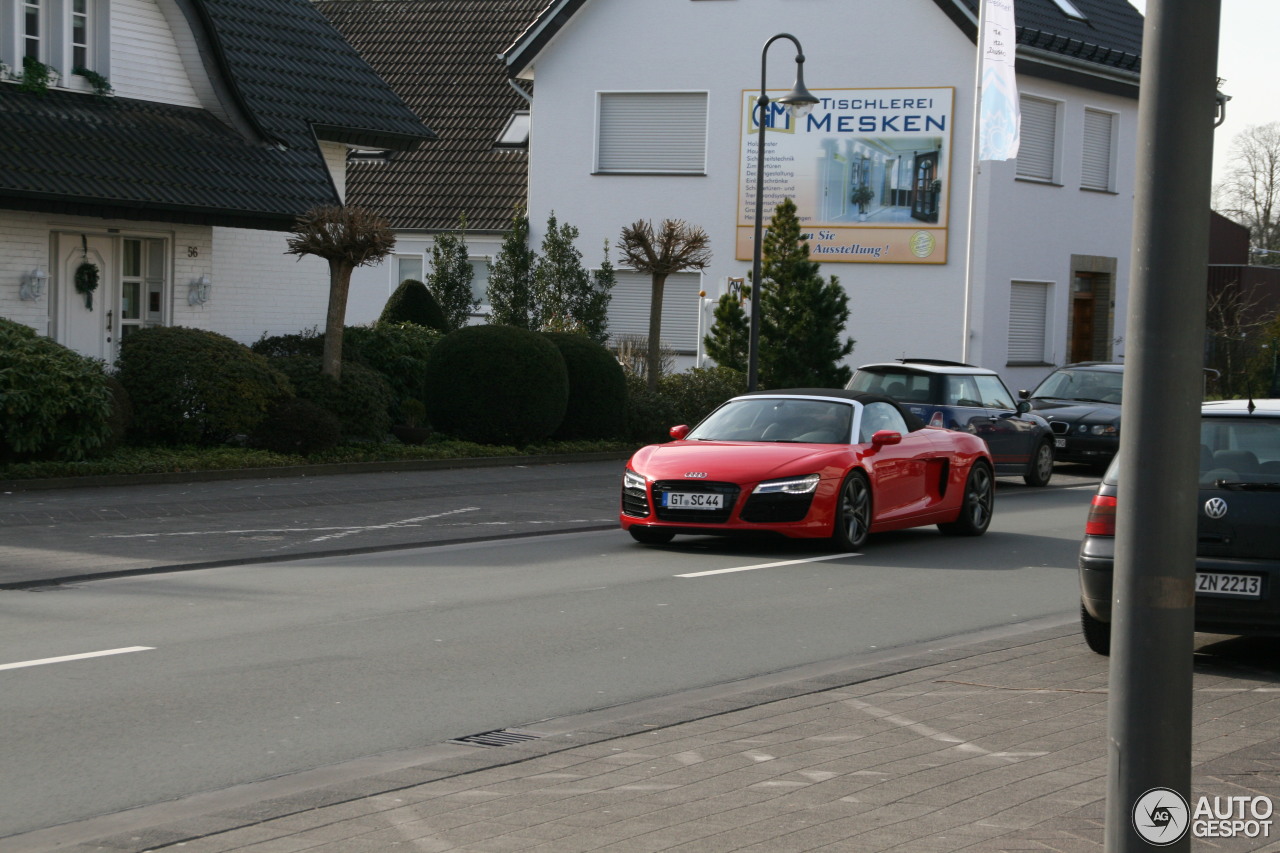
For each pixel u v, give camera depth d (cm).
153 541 1580
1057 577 1488
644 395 2941
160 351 2206
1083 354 4122
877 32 3750
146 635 1101
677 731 828
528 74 4084
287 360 2397
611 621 1194
